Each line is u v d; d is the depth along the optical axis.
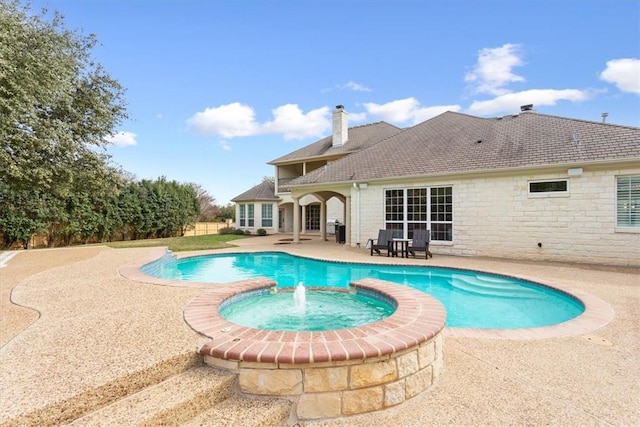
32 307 5.73
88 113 15.90
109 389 3.06
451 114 19.08
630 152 11.02
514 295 9.20
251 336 3.96
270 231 32.75
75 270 9.82
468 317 7.47
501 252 13.44
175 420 2.98
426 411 3.40
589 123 13.37
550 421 3.17
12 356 3.62
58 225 21.81
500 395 3.62
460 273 11.09
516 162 13.02
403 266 11.99
